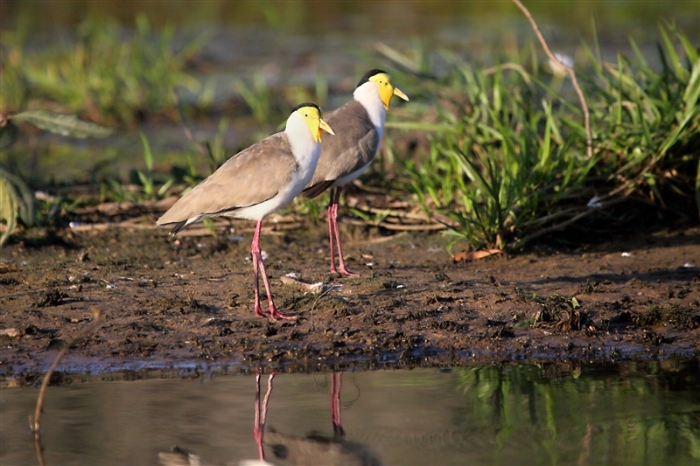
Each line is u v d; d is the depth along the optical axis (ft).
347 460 24.23
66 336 32.65
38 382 29.60
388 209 47.55
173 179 51.47
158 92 74.74
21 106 71.56
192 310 34.83
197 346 32.22
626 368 31.01
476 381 29.86
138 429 26.12
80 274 38.99
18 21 107.04
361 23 112.06
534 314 34.50
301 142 35.14
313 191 40.40
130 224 45.47
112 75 74.59
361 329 33.45
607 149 45.32
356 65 87.86
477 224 41.45
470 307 35.45
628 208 45.39
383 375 30.42
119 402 28.02
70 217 46.88
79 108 73.20
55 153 64.49
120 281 38.32
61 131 36.81
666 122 44.42
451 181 46.85
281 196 34.88
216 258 42.22
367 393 28.86
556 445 25.18
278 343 32.45
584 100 45.27
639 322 34.30
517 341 33.04
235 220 46.52
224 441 25.39
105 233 44.75
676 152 44.86
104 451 24.72
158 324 33.76
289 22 114.32
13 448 24.82
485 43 91.35
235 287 37.60
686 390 28.96
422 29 104.32
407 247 43.65
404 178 51.03
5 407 27.55
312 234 45.62
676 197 45.68
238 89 80.28
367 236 45.39
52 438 25.46
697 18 105.09
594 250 42.39
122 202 48.55
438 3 128.06
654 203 45.06
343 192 49.16
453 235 44.42
